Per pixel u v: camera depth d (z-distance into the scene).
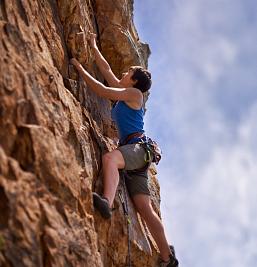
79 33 6.96
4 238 4.20
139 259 6.73
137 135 6.73
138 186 6.80
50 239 4.62
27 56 5.32
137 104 6.79
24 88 4.98
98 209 5.80
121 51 8.29
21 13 5.55
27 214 4.48
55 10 6.73
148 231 7.23
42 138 4.92
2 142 4.57
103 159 6.41
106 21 8.20
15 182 4.47
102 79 7.73
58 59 6.43
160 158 6.98
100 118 7.24
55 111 5.49
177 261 6.96
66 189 5.11
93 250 5.34
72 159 5.41
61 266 4.67
